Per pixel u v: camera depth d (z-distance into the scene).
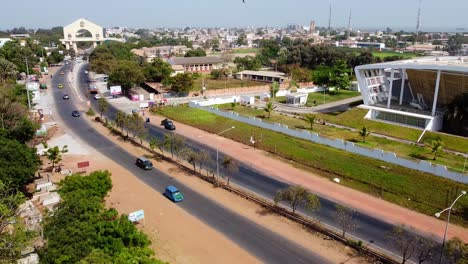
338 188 49.19
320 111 93.94
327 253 34.69
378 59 160.88
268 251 34.72
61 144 65.44
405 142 68.25
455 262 31.47
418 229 39.09
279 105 102.94
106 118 82.62
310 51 167.75
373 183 49.62
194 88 127.00
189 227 38.59
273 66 188.50
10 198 32.59
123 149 63.84
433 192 46.25
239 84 139.50
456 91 71.50
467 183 47.25
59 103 101.06
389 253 34.81
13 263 27.58
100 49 173.38
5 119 54.41
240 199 45.62
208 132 75.44
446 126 75.25
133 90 118.25
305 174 53.91
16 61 138.25
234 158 60.03
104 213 32.47
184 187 48.75
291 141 67.19
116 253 27.34
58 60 197.12
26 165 41.88
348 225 37.22
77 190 35.75
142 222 39.06
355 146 60.53
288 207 43.88
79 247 26.59
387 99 88.88
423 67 71.25
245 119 80.94
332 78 121.94
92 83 137.12
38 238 31.75
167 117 87.62
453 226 39.81
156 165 56.53
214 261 32.88
